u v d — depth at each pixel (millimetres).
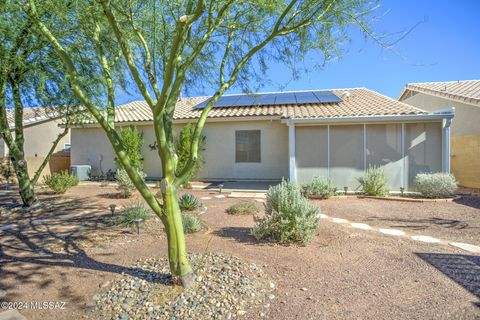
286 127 15742
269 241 6020
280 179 15805
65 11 4555
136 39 5160
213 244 5789
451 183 10719
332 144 12500
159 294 3828
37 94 8977
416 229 7246
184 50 5199
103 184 14984
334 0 4438
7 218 8461
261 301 3773
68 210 9320
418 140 11977
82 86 6547
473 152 13867
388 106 13875
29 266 4863
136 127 17531
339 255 5316
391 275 4492
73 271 4645
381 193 11445
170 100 4246
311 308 3584
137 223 6719
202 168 16469
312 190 11305
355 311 3506
